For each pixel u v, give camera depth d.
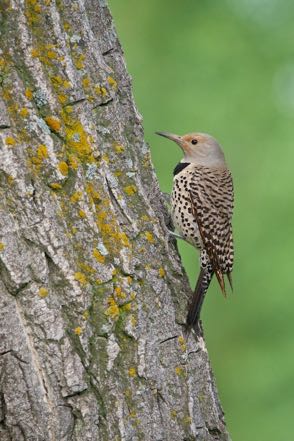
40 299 9.24
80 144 9.69
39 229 9.29
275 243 23.28
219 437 10.50
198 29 25.20
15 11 9.47
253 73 24.75
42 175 9.43
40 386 9.24
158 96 24.75
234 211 23.80
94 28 10.59
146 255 10.11
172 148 24.12
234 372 24.00
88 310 9.48
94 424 9.42
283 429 22.72
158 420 9.80
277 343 23.44
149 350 9.83
